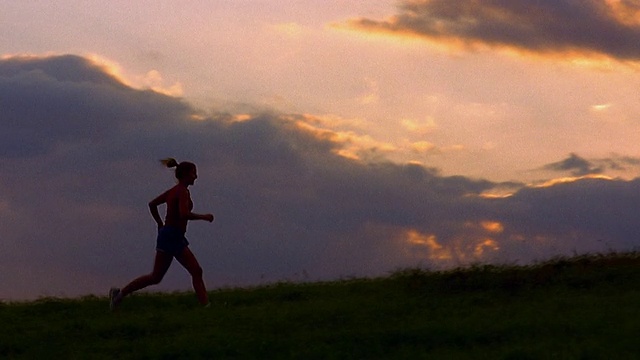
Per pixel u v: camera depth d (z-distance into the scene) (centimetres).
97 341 1220
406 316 1252
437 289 1491
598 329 1077
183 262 1449
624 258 1593
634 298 1262
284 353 1078
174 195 1427
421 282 1555
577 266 1570
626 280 1447
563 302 1268
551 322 1126
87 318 1414
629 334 1035
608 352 971
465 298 1385
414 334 1112
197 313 1378
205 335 1179
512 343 1058
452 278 1551
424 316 1244
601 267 1548
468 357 994
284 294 1577
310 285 1725
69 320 1397
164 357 1094
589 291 1392
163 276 1455
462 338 1097
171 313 1402
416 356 1025
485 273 1574
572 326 1096
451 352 1039
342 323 1233
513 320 1153
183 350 1099
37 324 1364
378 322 1223
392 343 1102
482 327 1126
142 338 1222
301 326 1221
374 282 1680
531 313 1202
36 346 1201
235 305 1511
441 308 1305
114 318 1384
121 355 1123
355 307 1333
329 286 1677
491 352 1016
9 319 1438
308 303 1433
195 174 1445
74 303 1588
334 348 1076
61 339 1240
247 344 1110
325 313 1295
